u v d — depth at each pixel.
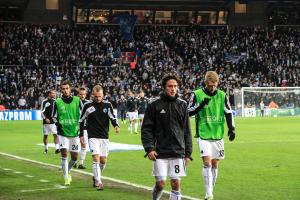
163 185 9.29
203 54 64.25
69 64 58.97
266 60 64.25
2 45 59.03
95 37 63.09
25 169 17.22
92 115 13.08
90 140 13.12
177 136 9.27
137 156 21.00
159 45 64.25
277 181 14.62
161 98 9.34
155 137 9.31
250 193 12.79
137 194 12.55
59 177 15.38
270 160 19.62
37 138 30.38
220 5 69.75
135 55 61.53
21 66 56.62
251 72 62.88
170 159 9.26
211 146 11.59
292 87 56.62
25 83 54.09
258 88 55.81
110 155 21.39
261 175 15.77
